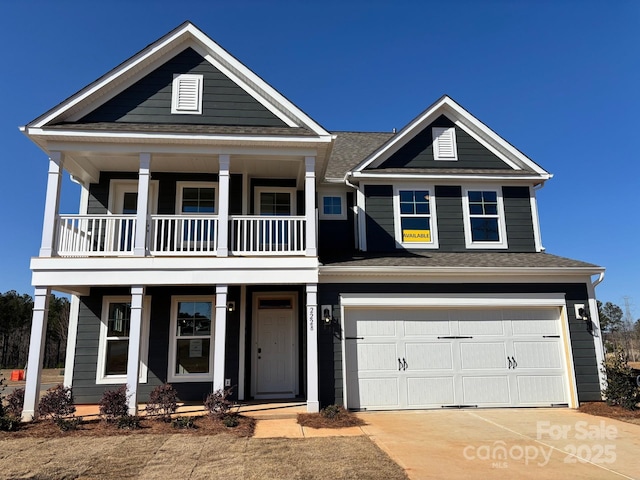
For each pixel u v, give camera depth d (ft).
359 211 38.81
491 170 40.45
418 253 37.68
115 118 32.76
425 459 19.58
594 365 32.60
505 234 39.32
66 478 17.04
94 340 34.47
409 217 38.99
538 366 32.68
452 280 32.96
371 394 31.24
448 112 41.75
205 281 29.30
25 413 26.40
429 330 32.55
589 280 33.86
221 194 30.55
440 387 31.81
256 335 36.37
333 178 40.14
